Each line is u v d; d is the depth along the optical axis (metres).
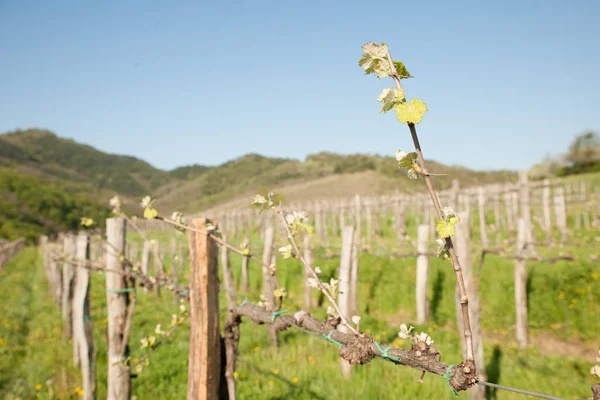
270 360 7.03
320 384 5.85
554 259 8.23
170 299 13.29
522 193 10.12
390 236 20.78
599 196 20.94
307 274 11.84
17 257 40.66
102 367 7.24
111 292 4.76
